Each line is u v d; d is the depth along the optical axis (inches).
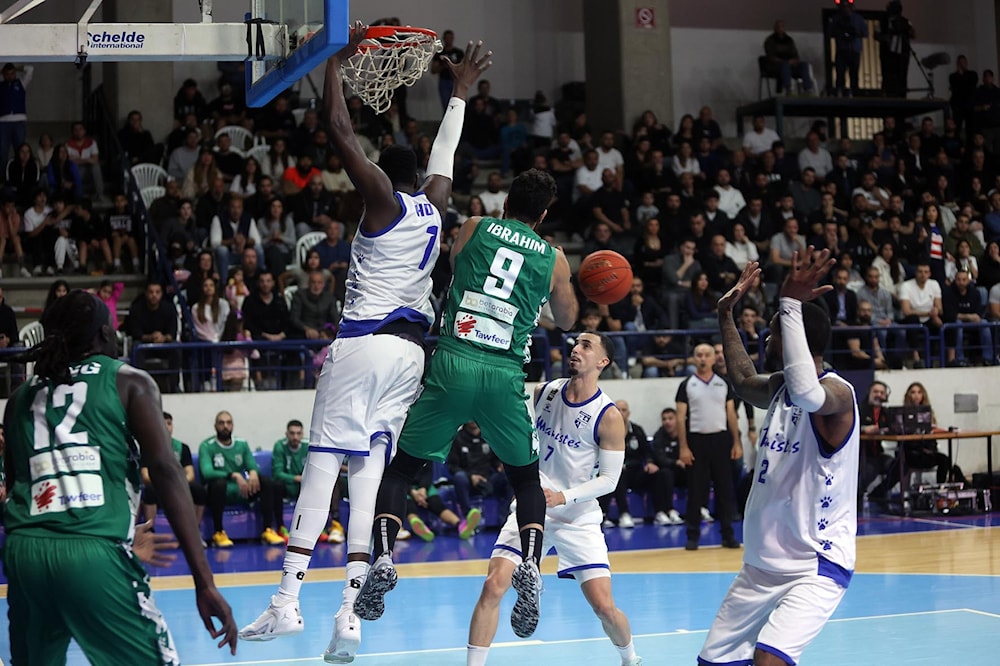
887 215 722.2
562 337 589.9
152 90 719.7
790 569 188.9
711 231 666.8
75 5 701.3
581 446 249.4
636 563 442.6
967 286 682.2
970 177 803.4
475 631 235.5
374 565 183.2
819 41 900.6
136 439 156.9
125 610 150.0
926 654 282.0
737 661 193.0
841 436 189.3
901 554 451.8
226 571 438.0
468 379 193.5
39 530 149.1
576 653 290.4
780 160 765.3
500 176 693.9
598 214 686.5
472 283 198.1
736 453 516.1
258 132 711.7
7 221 610.2
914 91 858.1
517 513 199.0
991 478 596.1
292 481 517.3
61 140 737.6
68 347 157.1
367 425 189.5
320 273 571.2
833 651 286.7
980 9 936.9
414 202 195.2
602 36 799.7
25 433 153.3
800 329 186.4
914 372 638.5
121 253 635.5
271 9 219.0
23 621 151.9
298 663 282.8
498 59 834.2
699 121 775.1
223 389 554.6
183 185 656.4
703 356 480.1
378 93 213.2
